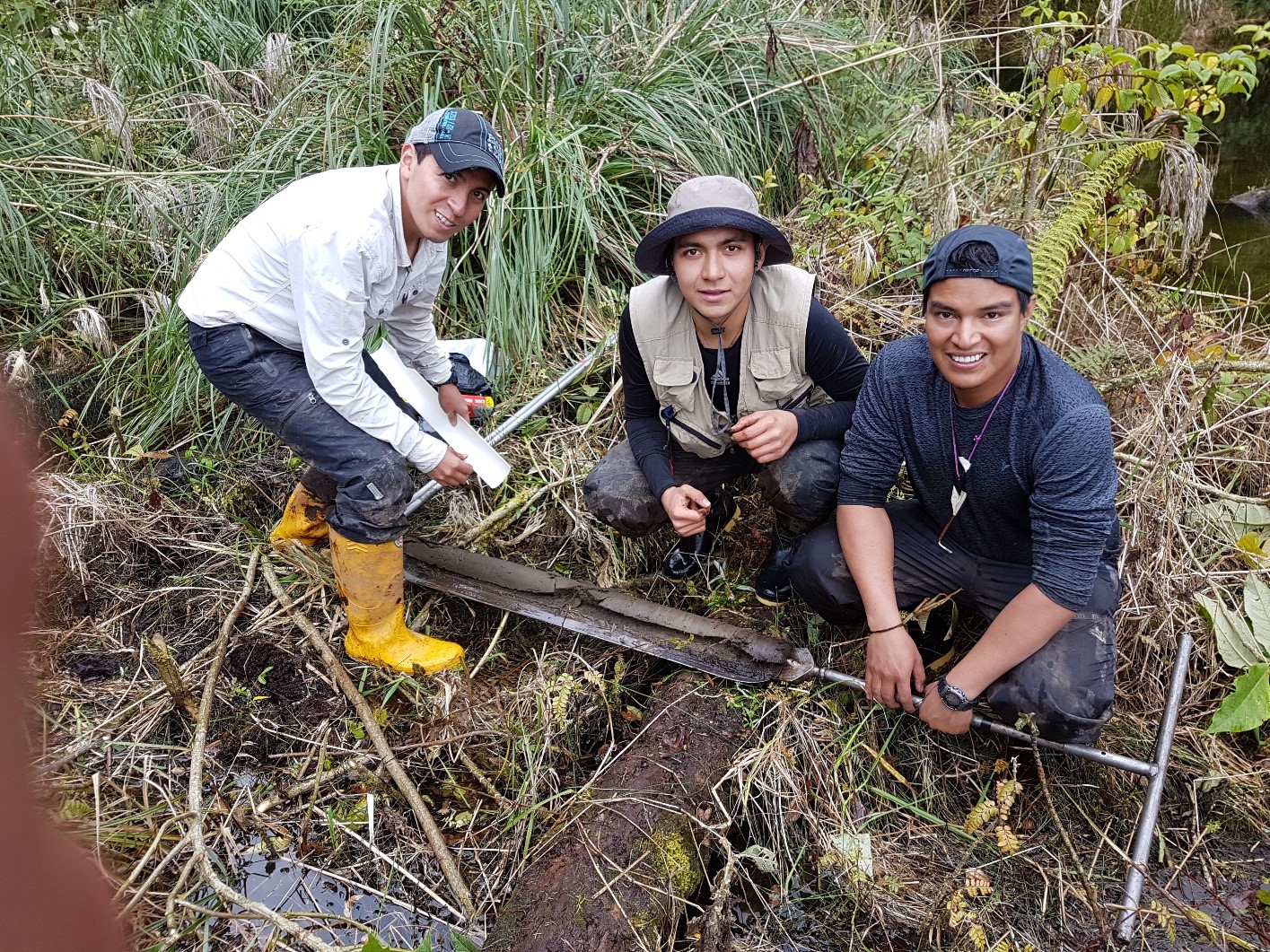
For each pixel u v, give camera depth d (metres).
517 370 3.58
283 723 2.57
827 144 4.44
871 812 2.39
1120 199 4.09
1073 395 2.09
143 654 2.75
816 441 2.63
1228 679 2.68
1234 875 2.28
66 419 3.43
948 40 4.84
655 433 2.77
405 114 3.94
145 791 2.37
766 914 2.19
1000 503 2.26
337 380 2.34
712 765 2.33
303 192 2.35
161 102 4.73
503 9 4.04
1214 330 3.67
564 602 2.79
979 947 2.07
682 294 2.52
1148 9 6.53
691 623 2.68
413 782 2.45
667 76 4.28
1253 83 3.61
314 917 2.11
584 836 2.12
